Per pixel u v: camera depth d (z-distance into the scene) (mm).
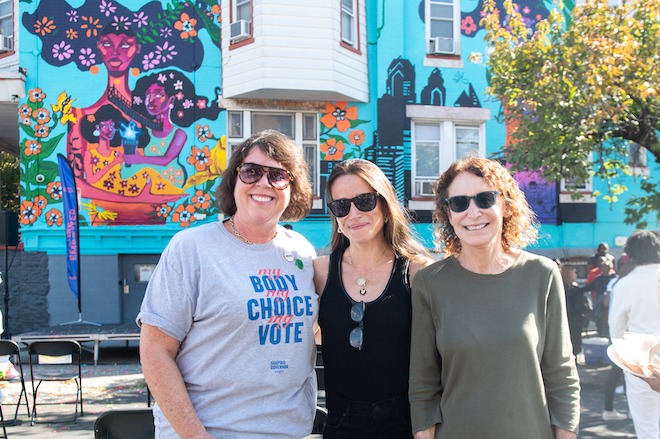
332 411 2529
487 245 2365
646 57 7590
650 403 3900
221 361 2166
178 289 2166
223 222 2418
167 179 11289
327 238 11617
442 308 2377
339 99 11641
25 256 11031
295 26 11062
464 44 12234
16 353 6012
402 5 11922
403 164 11789
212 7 11484
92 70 11219
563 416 2316
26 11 11188
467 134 12344
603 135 8227
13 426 5891
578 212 12492
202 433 2064
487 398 2246
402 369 2488
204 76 11430
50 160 11133
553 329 2363
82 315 10984
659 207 8422
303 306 2330
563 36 8008
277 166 2326
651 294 4117
